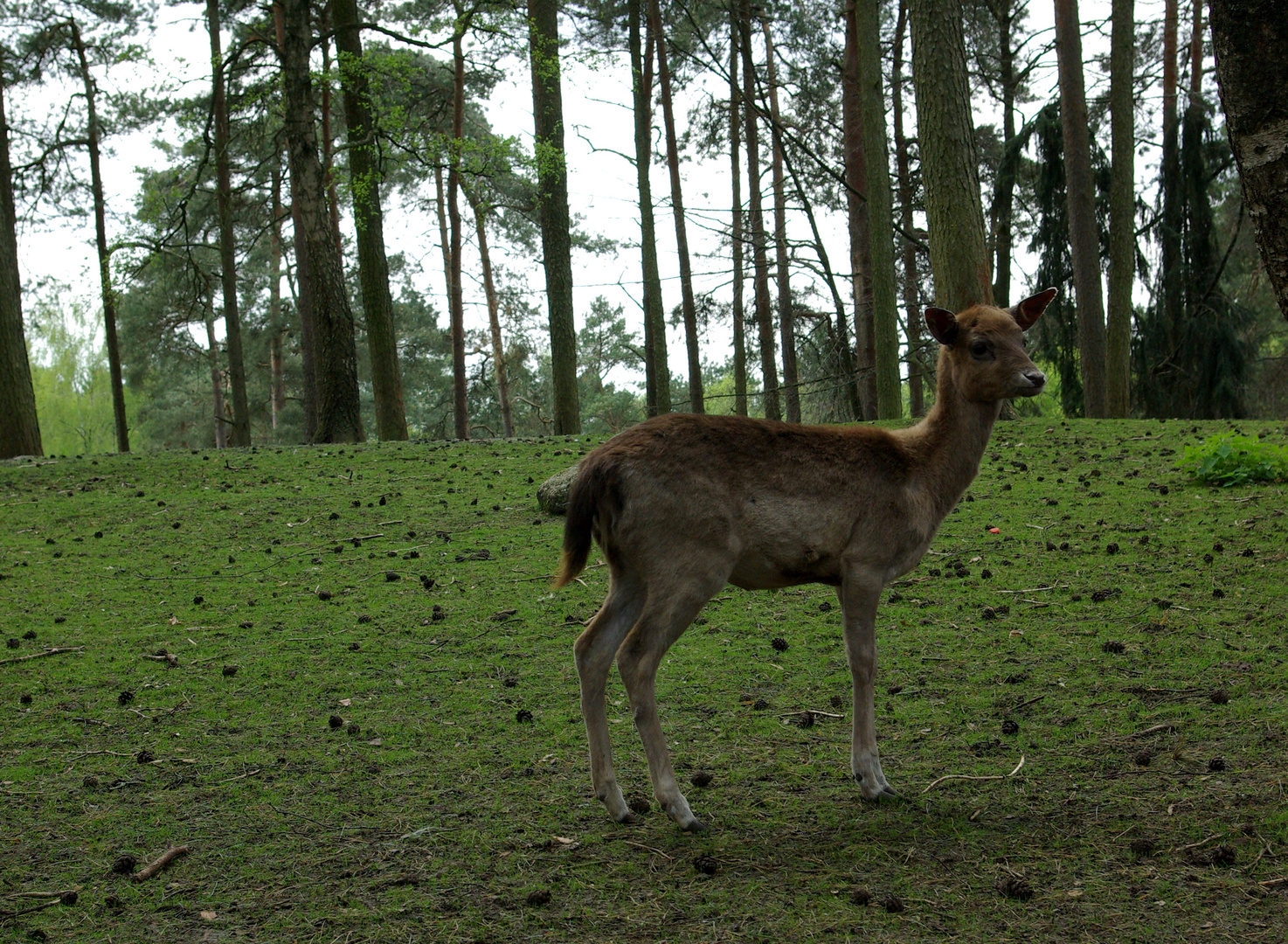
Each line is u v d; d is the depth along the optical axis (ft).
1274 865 12.24
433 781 16.15
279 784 16.15
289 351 149.79
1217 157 75.00
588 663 14.87
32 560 31.68
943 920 11.51
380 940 11.51
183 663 22.15
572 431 69.00
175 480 43.47
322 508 37.35
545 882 12.79
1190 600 22.79
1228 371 74.28
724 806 14.97
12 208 80.18
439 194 110.52
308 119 62.23
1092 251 65.72
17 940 11.68
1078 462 38.14
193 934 11.73
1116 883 12.13
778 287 93.97
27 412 58.23
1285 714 16.52
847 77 77.66
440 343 135.85
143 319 130.41
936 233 45.57
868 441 15.83
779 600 25.59
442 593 27.02
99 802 15.57
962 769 15.85
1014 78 83.97
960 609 23.75
